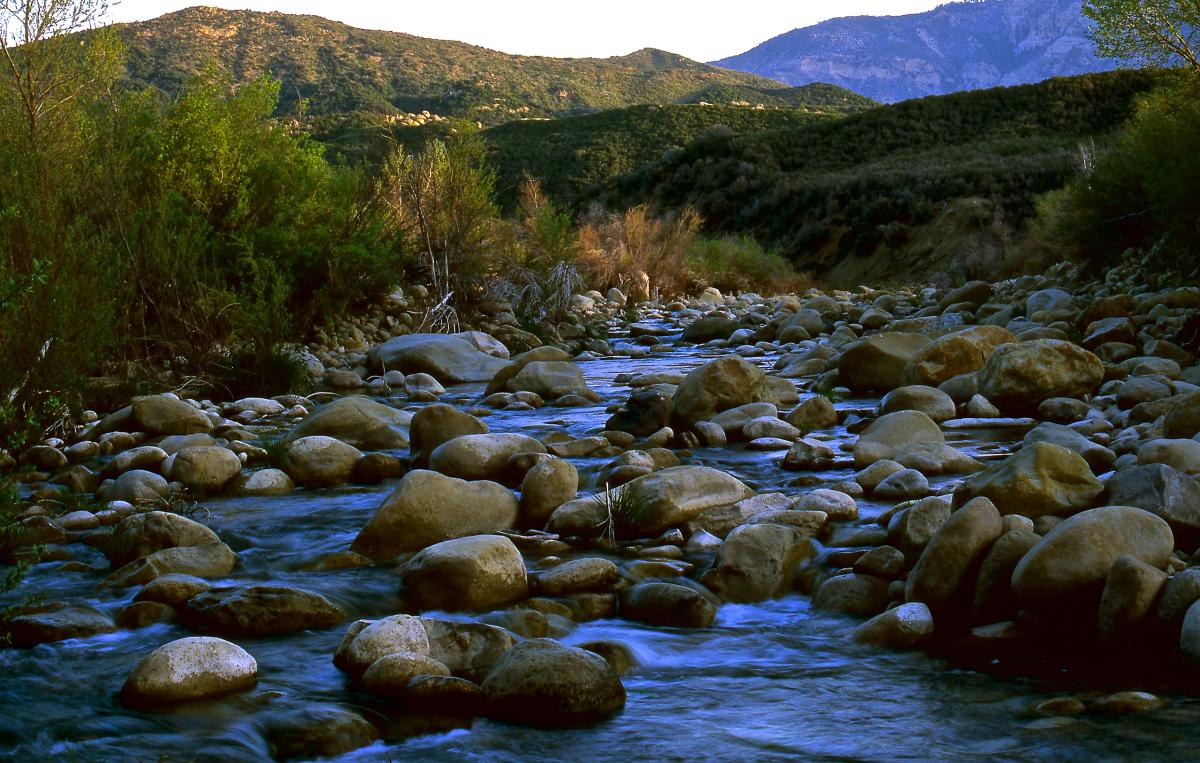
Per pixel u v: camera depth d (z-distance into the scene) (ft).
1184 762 8.80
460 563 13.62
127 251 32.81
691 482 17.53
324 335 40.93
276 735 9.70
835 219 125.70
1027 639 12.10
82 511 18.04
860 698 10.73
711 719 10.27
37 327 23.53
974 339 30.07
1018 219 107.65
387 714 10.27
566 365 33.06
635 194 166.91
